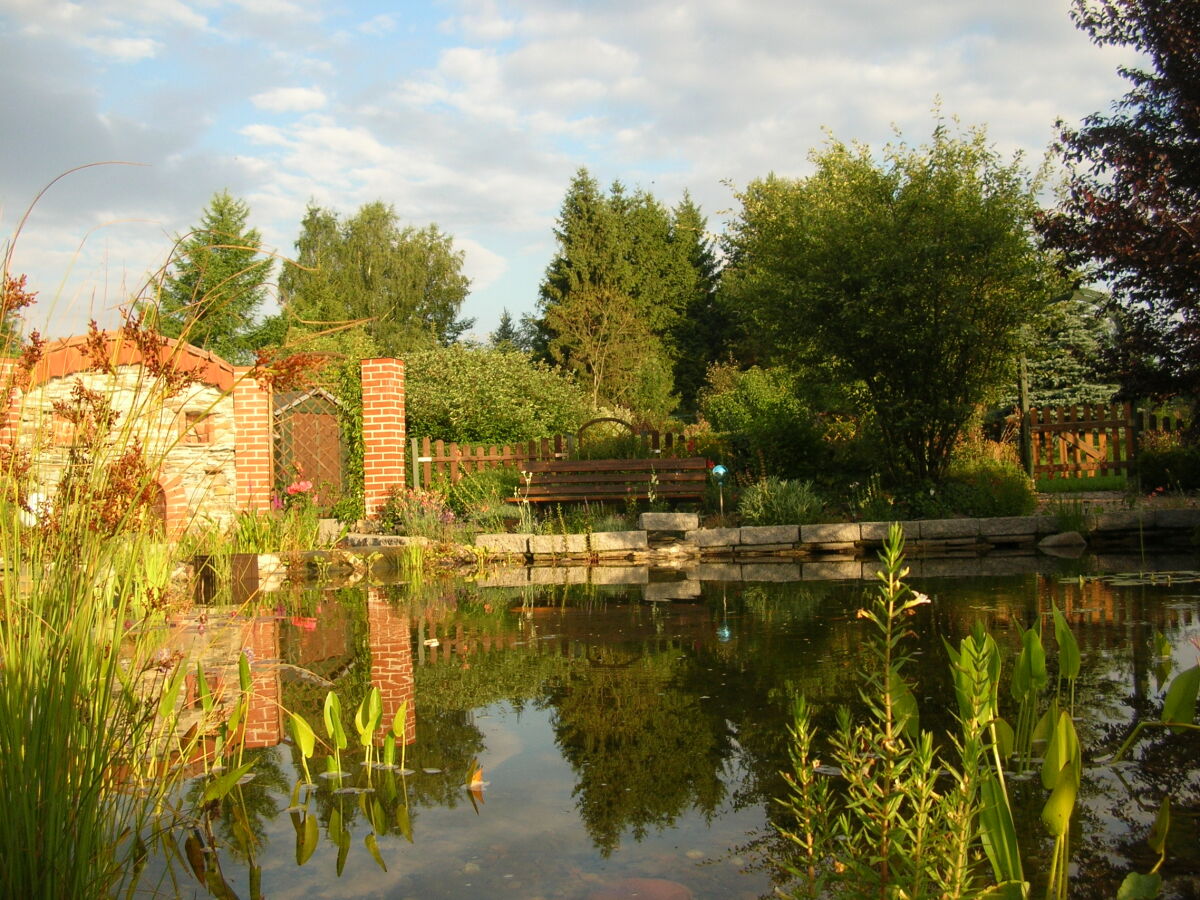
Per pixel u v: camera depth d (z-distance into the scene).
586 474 13.84
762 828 2.89
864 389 13.38
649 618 6.96
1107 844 2.66
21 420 2.76
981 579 8.37
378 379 13.09
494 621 7.03
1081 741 3.60
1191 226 8.56
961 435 15.31
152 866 2.71
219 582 8.66
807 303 12.28
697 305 46.53
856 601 7.39
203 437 10.81
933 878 1.96
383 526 12.68
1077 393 20.27
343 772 3.54
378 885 2.55
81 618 2.49
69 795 2.35
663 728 4.02
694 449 14.63
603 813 3.06
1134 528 11.50
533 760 3.63
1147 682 4.44
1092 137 9.54
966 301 11.66
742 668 5.09
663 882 2.53
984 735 3.66
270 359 2.96
